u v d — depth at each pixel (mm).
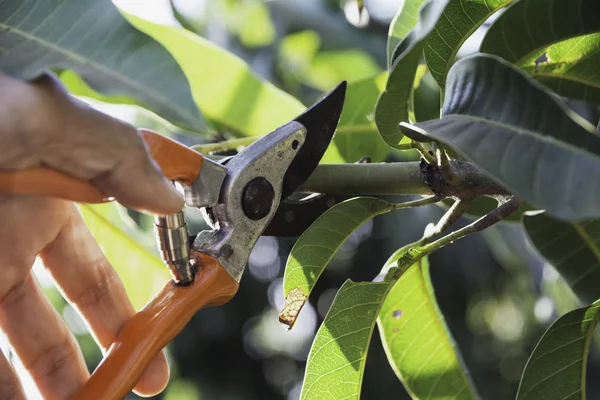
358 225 856
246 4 2160
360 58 2104
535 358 826
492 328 3021
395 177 858
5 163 609
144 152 638
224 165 798
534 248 1059
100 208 1138
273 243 3182
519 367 2973
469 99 641
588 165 562
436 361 1035
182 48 1063
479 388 2963
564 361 824
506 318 3002
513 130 600
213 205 778
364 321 851
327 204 926
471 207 1050
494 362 3012
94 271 981
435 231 861
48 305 988
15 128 591
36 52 602
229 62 1073
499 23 805
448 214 854
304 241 855
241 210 790
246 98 1097
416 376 1040
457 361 1033
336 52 2098
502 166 575
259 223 804
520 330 2984
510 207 823
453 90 660
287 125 821
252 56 2207
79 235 979
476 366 2975
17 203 920
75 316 2627
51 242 967
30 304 975
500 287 2873
